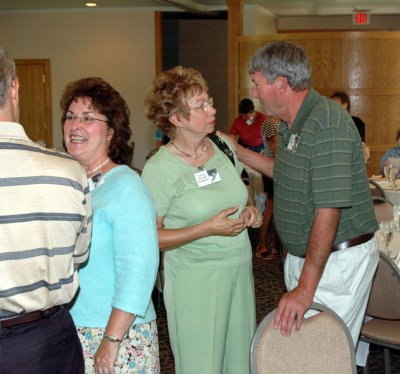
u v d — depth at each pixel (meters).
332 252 2.06
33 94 9.91
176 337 2.20
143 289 1.62
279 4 9.60
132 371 1.69
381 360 3.29
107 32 9.69
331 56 8.05
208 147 2.21
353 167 1.98
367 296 2.17
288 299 1.79
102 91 1.72
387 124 8.10
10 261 1.23
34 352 1.31
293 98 1.99
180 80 2.03
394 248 2.93
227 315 2.14
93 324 1.68
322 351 1.73
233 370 2.21
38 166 1.26
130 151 1.80
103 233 1.65
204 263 2.10
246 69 8.52
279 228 2.16
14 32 9.80
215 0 9.12
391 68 8.01
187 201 2.08
